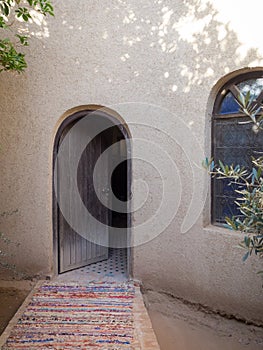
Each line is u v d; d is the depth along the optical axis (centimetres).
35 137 575
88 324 424
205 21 482
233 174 335
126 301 491
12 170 587
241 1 448
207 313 501
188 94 504
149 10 525
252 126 465
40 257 586
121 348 371
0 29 572
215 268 490
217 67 476
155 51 525
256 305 452
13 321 430
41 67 568
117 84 547
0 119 585
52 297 503
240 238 460
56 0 557
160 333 471
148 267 558
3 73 578
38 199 580
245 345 441
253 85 465
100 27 548
